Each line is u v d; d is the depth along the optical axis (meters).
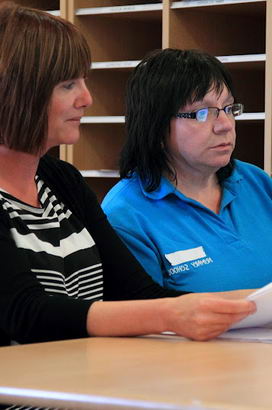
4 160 2.29
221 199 3.02
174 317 1.93
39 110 2.21
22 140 2.23
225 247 2.89
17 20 2.21
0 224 2.16
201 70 2.87
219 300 1.93
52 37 2.21
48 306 2.04
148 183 2.92
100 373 1.44
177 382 1.35
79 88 2.27
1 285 2.07
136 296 2.48
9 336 2.13
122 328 1.97
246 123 5.18
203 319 1.90
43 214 2.33
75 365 1.54
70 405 1.27
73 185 2.50
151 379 1.38
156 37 5.63
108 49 5.41
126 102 3.02
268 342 1.90
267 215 3.09
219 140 2.88
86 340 1.91
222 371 1.46
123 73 5.52
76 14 5.28
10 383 1.36
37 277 2.21
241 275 2.86
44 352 1.71
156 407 1.19
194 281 2.79
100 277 2.43
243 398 1.22
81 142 5.38
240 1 4.70
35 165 2.33
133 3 5.40
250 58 4.65
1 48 2.19
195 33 5.00
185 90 2.85
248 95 5.25
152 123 2.91
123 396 1.24
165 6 4.88
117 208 2.88
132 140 2.97
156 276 2.77
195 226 2.90
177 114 2.88
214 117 2.88
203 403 1.19
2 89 2.20
